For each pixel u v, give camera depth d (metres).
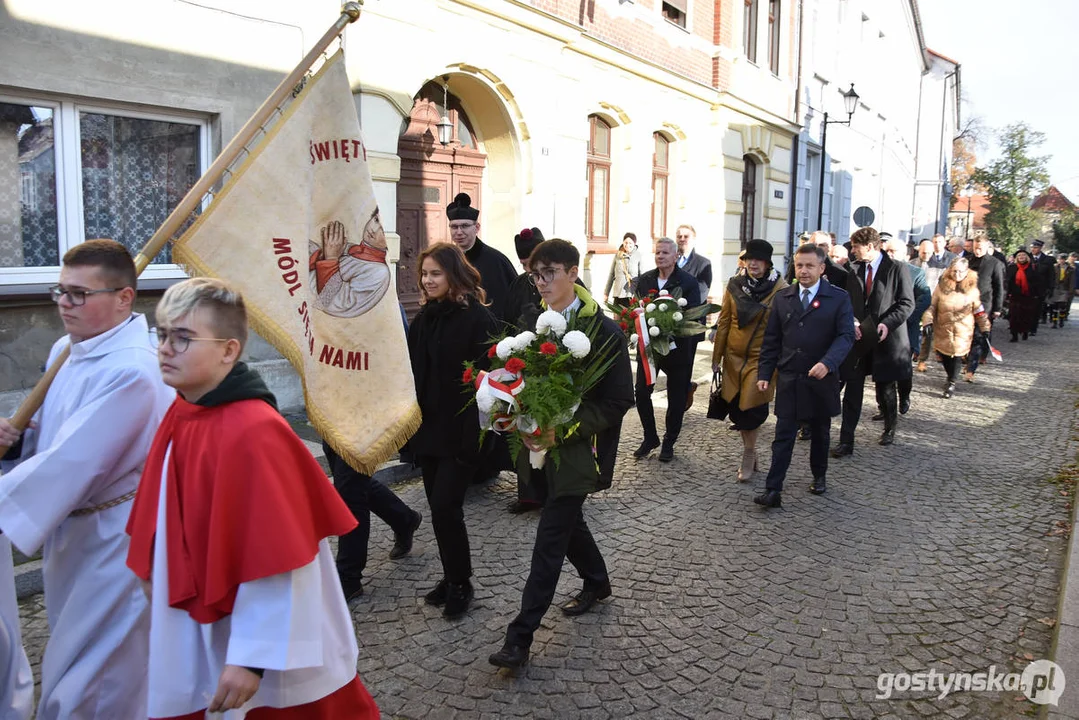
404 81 7.72
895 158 31.33
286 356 2.98
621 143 12.08
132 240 6.25
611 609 3.82
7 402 5.43
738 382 5.77
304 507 1.86
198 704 1.84
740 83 15.31
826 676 3.26
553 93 9.88
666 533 4.82
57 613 2.37
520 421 3.16
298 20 6.87
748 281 5.80
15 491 2.11
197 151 6.56
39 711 2.29
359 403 3.30
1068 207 61.00
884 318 6.62
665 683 3.19
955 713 3.01
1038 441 7.36
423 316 3.69
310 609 1.83
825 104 21.11
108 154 6.04
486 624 3.64
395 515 4.28
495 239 9.88
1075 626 3.50
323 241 3.20
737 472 6.20
